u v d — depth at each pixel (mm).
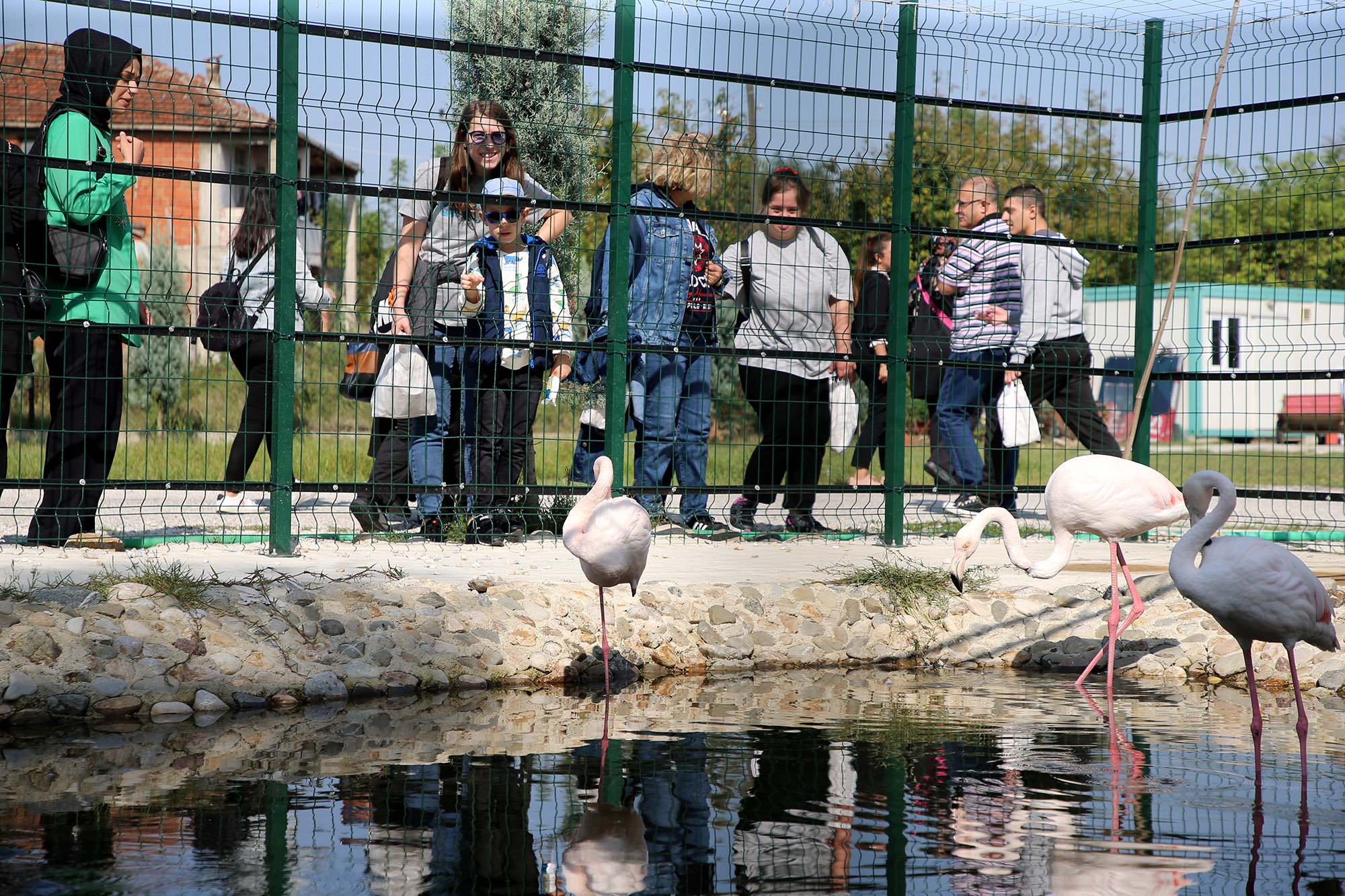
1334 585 6969
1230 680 6238
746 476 9578
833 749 4523
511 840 3406
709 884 3068
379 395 8164
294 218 7375
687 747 4527
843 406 9523
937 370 10445
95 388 7340
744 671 6406
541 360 8570
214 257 19781
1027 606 7121
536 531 8898
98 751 4434
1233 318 9500
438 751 4445
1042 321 9969
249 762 4270
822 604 6973
